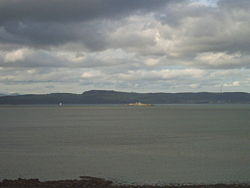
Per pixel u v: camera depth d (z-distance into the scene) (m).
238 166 27.47
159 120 103.44
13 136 53.00
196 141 45.12
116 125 81.00
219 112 171.38
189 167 27.14
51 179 23.28
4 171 25.77
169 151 35.72
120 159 30.95
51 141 45.59
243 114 145.50
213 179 23.06
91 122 94.06
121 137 51.22
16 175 24.48
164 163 28.88
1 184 20.03
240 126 74.31
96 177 23.56
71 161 29.91
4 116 132.25
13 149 37.56
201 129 66.31
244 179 23.03
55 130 65.75
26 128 71.06
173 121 96.94
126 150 36.62
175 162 29.31
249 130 63.31
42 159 30.88
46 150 36.69
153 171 25.69
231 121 94.44
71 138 49.75
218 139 47.50
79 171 25.81
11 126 77.31
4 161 29.88
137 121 98.25
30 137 51.22
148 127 73.31
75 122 94.19
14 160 30.41
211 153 34.19
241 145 40.56
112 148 38.31
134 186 20.28
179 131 61.97
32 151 35.91
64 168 26.91
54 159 30.95
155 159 30.88
